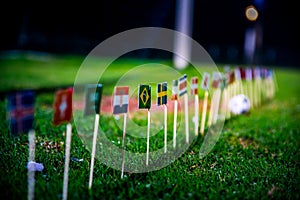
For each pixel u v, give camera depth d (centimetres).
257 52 3055
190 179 516
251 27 3306
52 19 3594
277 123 937
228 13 4603
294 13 5041
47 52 3095
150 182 493
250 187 502
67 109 399
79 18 3747
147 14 3988
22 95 363
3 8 3033
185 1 1969
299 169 592
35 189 443
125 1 3881
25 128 371
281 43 5109
